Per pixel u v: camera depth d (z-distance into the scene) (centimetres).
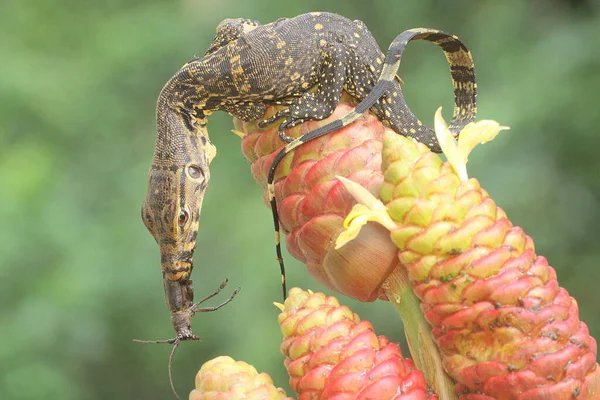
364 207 66
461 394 66
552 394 65
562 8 209
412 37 71
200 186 77
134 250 212
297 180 68
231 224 208
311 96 72
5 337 199
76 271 207
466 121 73
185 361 211
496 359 65
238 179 221
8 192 217
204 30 248
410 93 208
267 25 74
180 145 77
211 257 205
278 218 69
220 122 229
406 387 65
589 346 65
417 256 66
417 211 66
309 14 73
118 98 247
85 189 235
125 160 241
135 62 245
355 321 66
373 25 231
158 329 210
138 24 251
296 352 66
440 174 66
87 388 212
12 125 238
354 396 65
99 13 269
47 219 216
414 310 67
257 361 183
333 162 68
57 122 239
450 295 65
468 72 73
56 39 262
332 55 73
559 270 186
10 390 196
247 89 73
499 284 65
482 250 65
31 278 210
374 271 67
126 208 221
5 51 248
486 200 66
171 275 78
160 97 77
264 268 190
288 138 70
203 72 75
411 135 73
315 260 68
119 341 212
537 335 65
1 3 267
